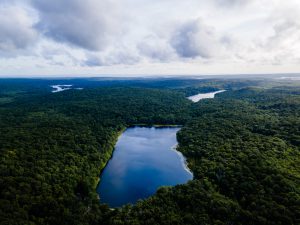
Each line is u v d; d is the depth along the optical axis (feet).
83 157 335.88
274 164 291.79
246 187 248.52
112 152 409.28
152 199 243.19
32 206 219.41
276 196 229.04
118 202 272.31
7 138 373.81
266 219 204.44
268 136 400.06
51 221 208.54
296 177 262.26
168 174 333.42
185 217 212.23
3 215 200.13
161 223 207.10
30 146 343.05
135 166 358.64
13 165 279.69
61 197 237.25
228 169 287.89
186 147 399.65
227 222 207.92
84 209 231.30
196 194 243.40
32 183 248.93
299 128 413.39
